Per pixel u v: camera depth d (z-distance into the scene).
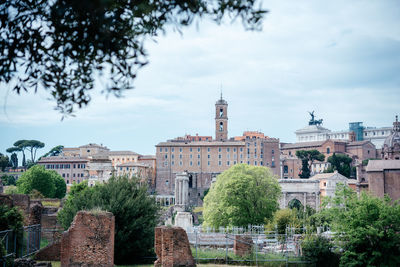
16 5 14.12
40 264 37.06
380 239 47.47
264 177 95.06
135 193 52.78
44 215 65.44
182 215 92.75
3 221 44.25
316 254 49.31
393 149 144.25
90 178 172.12
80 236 38.47
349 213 49.34
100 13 13.55
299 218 79.56
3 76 14.12
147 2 14.23
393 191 118.69
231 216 86.31
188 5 14.12
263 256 49.84
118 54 14.59
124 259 49.81
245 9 14.09
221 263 47.91
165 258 39.25
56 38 14.22
